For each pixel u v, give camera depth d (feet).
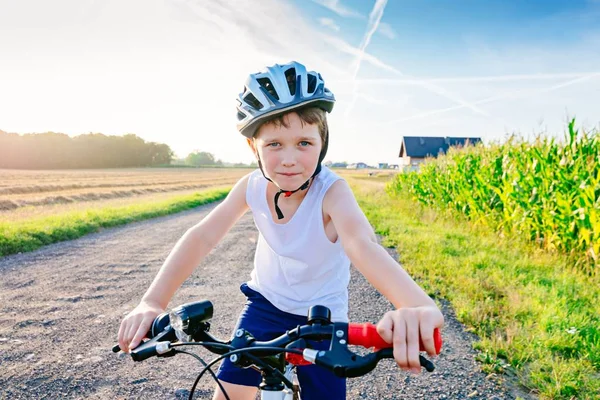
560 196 20.68
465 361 11.25
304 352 3.10
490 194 29.58
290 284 5.52
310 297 5.49
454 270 18.62
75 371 11.03
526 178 24.34
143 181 161.38
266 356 3.71
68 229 33.53
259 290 5.77
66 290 18.43
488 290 16.17
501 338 11.65
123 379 10.67
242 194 5.88
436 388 10.05
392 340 2.91
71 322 14.55
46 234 31.04
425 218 38.60
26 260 24.72
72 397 9.78
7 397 9.73
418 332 2.90
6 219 39.04
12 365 11.31
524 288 16.03
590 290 16.24
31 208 57.57
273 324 5.54
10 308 15.96
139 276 20.97
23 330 13.79
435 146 195.21
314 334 3.21
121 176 197.67
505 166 28.14
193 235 5.43
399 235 27.78
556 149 22.81
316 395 4.98
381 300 16.69
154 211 51.44
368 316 14.96
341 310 5.57
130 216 45.73
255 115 4.47
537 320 13.08
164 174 243.81
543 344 11.48
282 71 4.49
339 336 3.10
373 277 3.90
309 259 5.34
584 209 19.07
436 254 21.63
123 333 4.14
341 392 5.08
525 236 24.20
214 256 26.02
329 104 4.69
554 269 19.16
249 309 5.77
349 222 4.70
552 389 9.52
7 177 155.22
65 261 24.50
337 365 2.91
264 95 4.39
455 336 12.72
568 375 9.96
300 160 4.57
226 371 5.16
